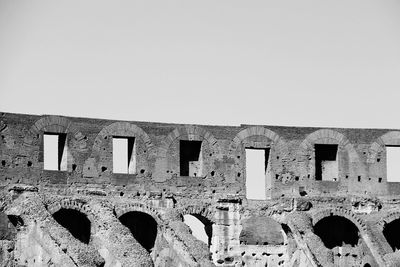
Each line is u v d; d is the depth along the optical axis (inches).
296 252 3690.9
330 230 3860.7
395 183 3922.2
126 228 3481.8
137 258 3351.4
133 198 3722.9
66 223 3681.1
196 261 3464.6
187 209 3747.5
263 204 3814.0
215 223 3772.1
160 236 3649.1
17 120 3629.4
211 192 3806.6
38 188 3619.6
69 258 3270.2
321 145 3949.3
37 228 3390.7
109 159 3725.4
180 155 3892.7
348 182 3897.6
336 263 3823.8
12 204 3503.9
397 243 3895.2
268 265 3789.4
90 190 3683.6
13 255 3474.4
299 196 3850.9
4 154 3597.4
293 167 3875.5
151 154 3767.2
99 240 3496.6
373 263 3703.3
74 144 3690.9
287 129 3892.7
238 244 3777.1
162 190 3757.4
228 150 3841.0
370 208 3836.1
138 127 3767.2
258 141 3868.1
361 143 3922.2
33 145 3639.3
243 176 3841.0
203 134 3823.8
